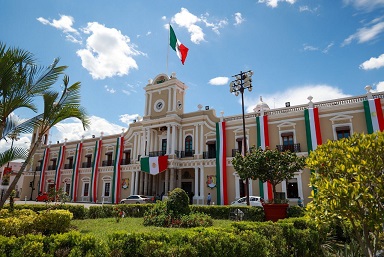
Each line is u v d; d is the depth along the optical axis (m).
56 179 40.34
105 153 36.91
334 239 8.60
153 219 10.37
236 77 21.02
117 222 11.24
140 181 31.70
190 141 30.45
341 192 4.60
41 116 8.23
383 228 5.14
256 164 11.98
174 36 32.12
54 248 4.15
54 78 8.30
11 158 7.86
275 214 11.29
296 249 6.39
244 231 5.64
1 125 7.52
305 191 22.30
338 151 5.48
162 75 34.16
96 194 35.38
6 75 7.25
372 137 5.21
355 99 22.33
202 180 27.83
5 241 4.07
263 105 32.72
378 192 4.57
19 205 13.34
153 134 33.12
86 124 9.09
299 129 24.16
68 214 8.36
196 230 5.29
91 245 4.33
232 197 25.80
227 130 28.05
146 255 4.37
